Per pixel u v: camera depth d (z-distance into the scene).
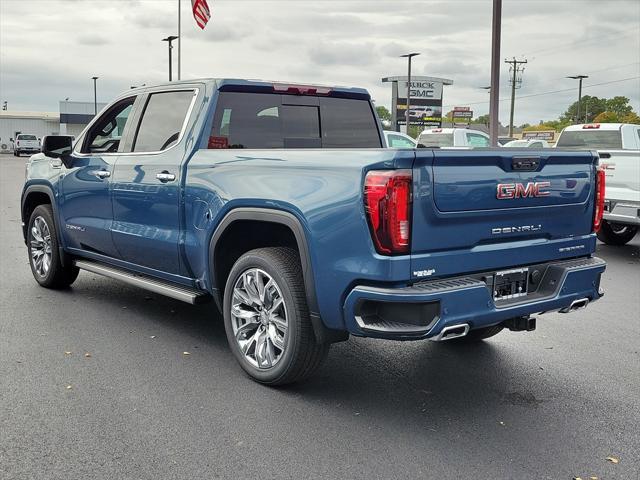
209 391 4.45
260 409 4.18
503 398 4.45
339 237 3.88
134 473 3.36
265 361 4.50
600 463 3.55
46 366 4.86
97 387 4.48
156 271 5.58
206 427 3.90
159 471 3.38
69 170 6.47
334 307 3.95
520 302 4.16
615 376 4.90
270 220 4.29
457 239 3.90
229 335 4.76
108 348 5.30
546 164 4.30
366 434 3.85
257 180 4.42
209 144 5.11
